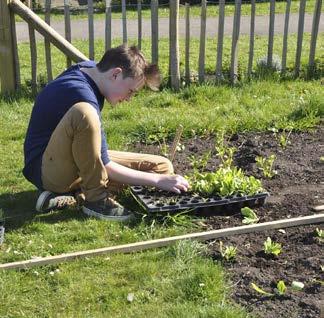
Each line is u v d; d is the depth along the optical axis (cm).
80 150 263
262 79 491
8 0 460
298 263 235
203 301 211
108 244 252
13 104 446
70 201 283
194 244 244
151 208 267
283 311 206
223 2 472
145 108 435
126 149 359
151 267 231
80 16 955
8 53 468
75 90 268
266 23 875
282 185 307
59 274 228
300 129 382
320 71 519
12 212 281
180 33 798
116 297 216
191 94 459
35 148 279
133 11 995
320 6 498
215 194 280
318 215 268
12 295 218
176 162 337
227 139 371
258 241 252
